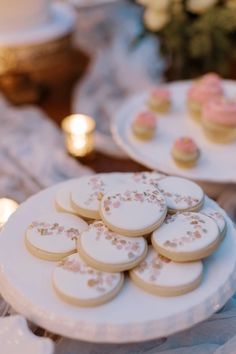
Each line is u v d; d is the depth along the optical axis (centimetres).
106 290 45
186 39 103
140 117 80
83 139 91
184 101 94
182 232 48
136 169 90
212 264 48
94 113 115
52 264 48
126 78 134
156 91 89
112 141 98
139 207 50
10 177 87
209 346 49
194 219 50
